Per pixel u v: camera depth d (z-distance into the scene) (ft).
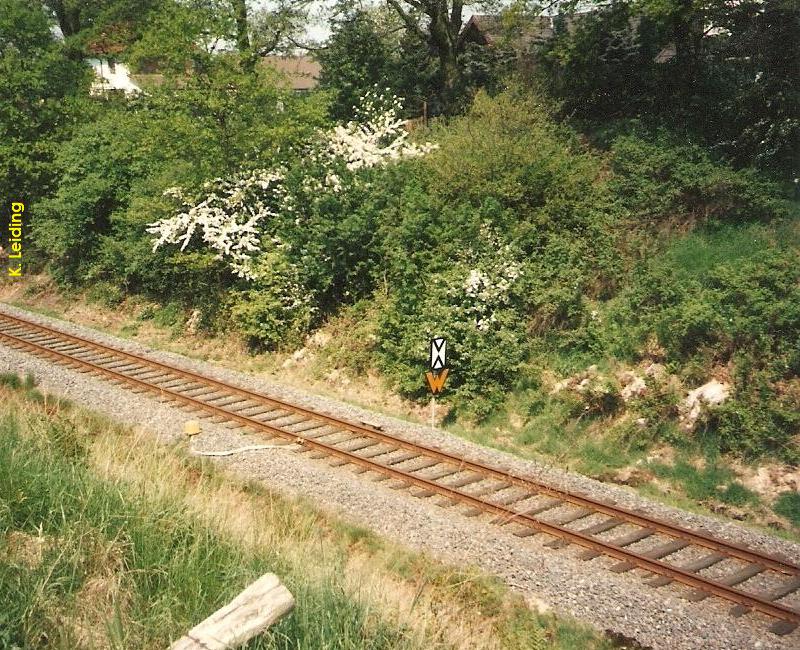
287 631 19.67
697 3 58.39
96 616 19.84
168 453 37.99
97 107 88.22
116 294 74.49
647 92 68.39
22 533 23.32
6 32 83.56
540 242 56.65
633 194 58.70
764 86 58.70
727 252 51.90
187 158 65.31
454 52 83.87
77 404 47.29
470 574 29.50
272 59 73.26
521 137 60.03
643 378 46.39
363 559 30.78
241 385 54.03
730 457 42.24
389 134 69.97
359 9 83.76
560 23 73.31
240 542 25.91
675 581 30.19
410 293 54.19
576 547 32.76
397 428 46.75
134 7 99.96
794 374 43.34
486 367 49.96
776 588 30.07
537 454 45.62
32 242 85.40
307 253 60.18
